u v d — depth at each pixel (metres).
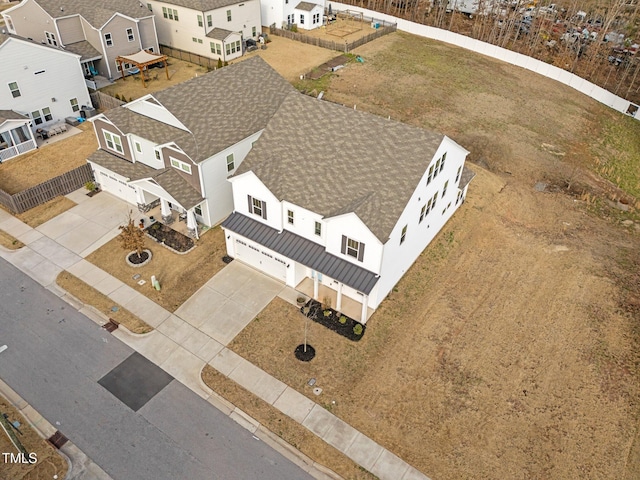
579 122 49.28
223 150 29.94
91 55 48.91
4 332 24.81
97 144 40.09
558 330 26.23
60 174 36.25
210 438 20.50
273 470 19.47
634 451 20.62
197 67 55.78
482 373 23.64
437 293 28.22
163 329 25.30
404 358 24.17
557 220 35.34
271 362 23.70
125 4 52.47
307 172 26.75
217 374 23.11
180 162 29.95
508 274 29.91
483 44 61.81
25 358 23.58
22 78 38.72
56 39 48.59
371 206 24.30
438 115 47.03
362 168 25.98
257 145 28.48
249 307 26.66
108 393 22.14
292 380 22.91
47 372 22.95
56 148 39.31
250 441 20.45
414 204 25.64
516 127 46.44
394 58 58.47
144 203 32.81
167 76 52.12
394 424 21.22
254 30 60.50
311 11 64.88
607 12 68.81
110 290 27.45
